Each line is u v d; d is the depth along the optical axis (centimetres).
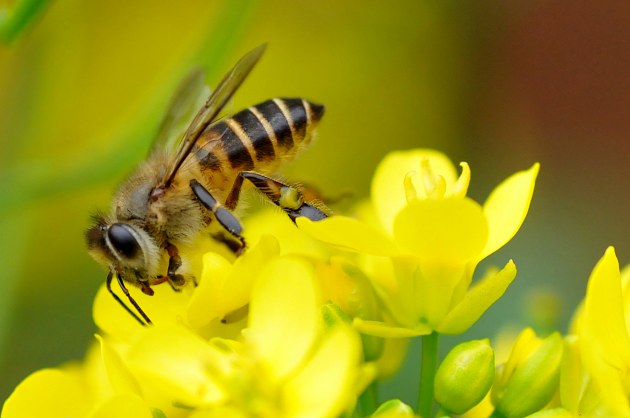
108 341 11
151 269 11
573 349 11
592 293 10
